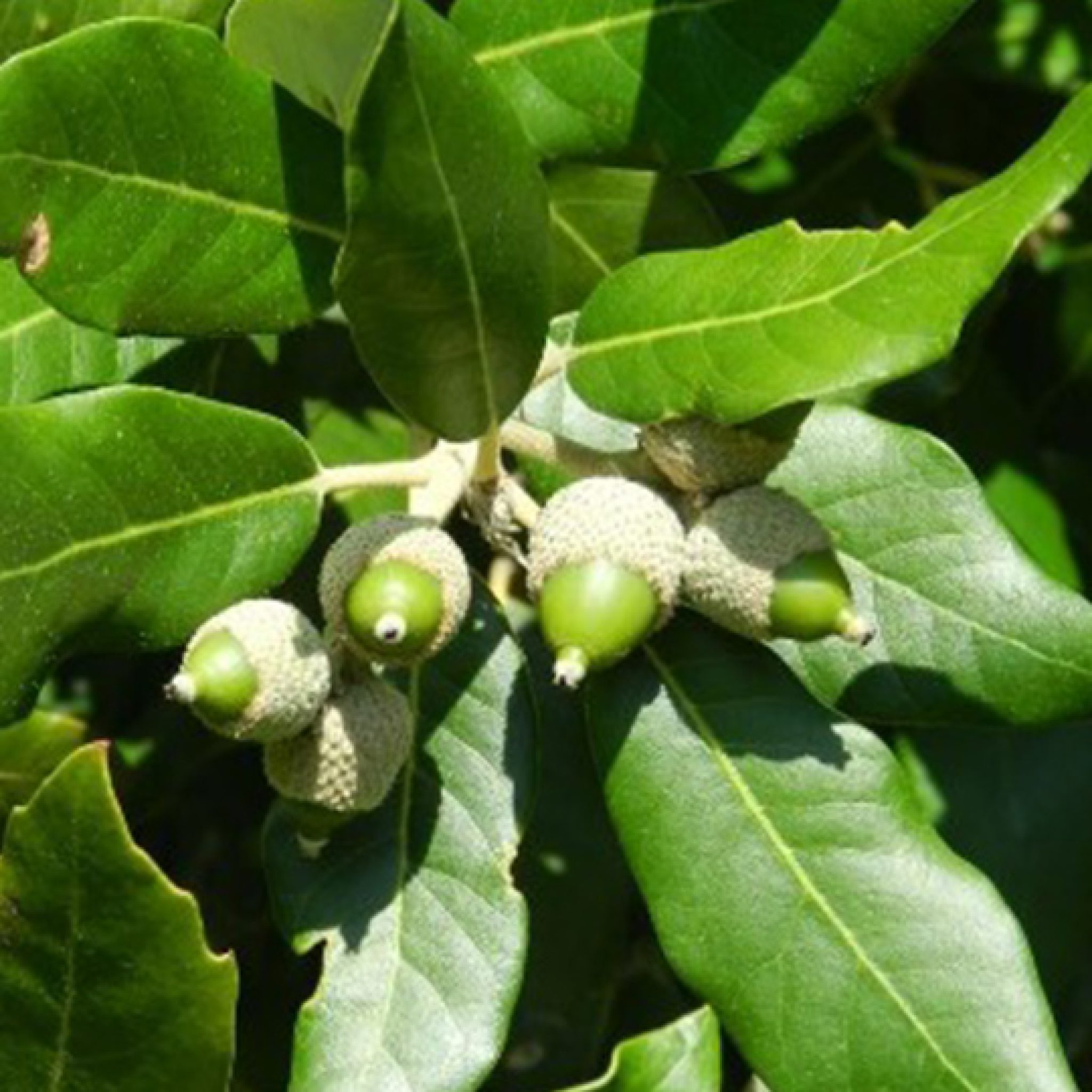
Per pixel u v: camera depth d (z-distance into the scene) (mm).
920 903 316
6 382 340
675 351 302
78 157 303
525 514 317
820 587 302
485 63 334
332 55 300
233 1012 304
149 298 312
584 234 375
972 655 331
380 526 300
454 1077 320
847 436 336
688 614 324
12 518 300
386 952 324
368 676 305
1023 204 284
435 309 296
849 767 320
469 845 328
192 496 310
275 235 317
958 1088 310
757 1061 315
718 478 303
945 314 286
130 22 302
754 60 330
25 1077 309
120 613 309
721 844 319
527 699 333
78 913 299
